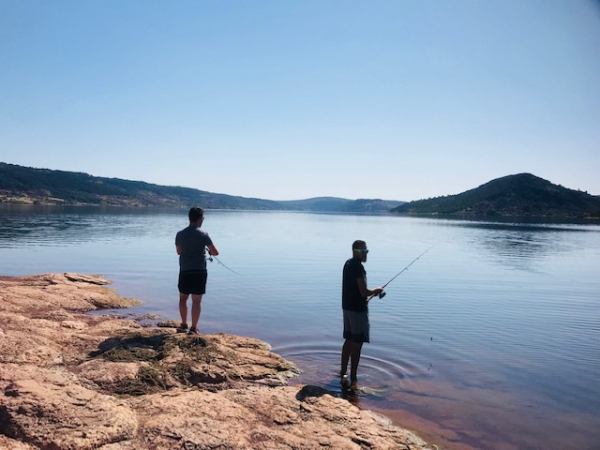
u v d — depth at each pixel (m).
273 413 5.30
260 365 7.22
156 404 5.16
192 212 8.47
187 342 7.57
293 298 13.59
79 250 25.83
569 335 9.96
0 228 40.19
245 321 10.67
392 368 7.62
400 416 5.82
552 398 6.53
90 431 4.33
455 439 5.25
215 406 5.22
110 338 7.71
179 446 4.32
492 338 9.62
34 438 4.15
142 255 24.08
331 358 8.09
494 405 6.23
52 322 8.52
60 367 6.46
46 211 89.12
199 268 8.41
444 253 30.64
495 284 17.38
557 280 18.77
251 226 67.31
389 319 11.27
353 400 6.25
